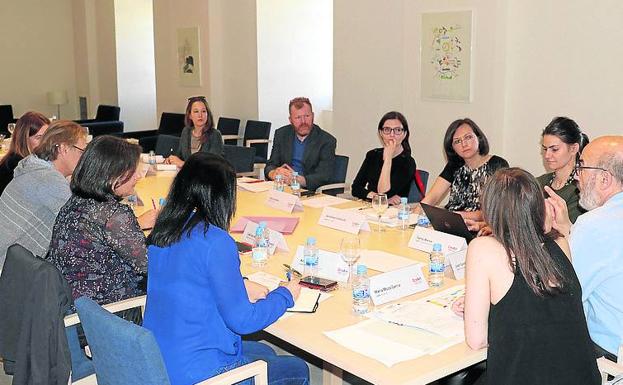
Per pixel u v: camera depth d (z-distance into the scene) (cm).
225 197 214
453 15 579
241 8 857
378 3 658
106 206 265
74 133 337
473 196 398
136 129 1118
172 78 962
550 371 196
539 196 201
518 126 557
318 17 895
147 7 1095
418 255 307
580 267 237
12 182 330
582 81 511
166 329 212
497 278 199
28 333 233
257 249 296
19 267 242
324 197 441
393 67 654
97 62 1126
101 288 266
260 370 209
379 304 244
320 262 276
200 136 583
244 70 870
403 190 456
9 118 1036
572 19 512
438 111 607
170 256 213
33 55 1116
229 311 209
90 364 260
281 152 533
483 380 227
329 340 215
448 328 221
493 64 557
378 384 190
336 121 719
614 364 212
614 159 243
